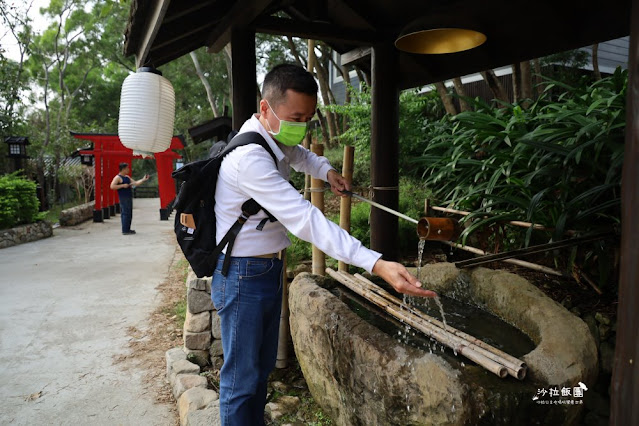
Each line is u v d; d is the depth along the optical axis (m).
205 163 1.60
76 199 18.30
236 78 2.85
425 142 5.61
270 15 2.84
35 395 2.74
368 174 6.29
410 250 4.15
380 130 3.21
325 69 11.34
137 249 7.41
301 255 3.84
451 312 2.35
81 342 3.55
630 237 0.95
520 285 2.15
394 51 3.15
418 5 2.84
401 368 1.60
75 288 5.05
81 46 19.45
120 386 2.85
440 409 1.46
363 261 1.29
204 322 3.13
